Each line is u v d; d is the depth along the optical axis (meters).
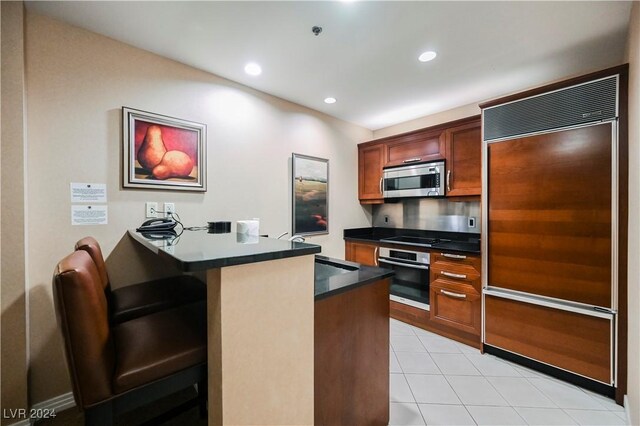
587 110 1.76
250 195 2.53
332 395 1.20
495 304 2.21
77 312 0.74
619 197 1.65
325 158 3.23
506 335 2.16
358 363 1.33
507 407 1.66
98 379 0.76
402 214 3.59
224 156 2.35
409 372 2.03
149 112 1.95
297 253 0.92
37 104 1.56
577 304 1.82
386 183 3.31
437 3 1.50
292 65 2.15
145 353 0.87
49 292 1.60
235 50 1.95
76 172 1.68
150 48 1.92
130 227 1.88
